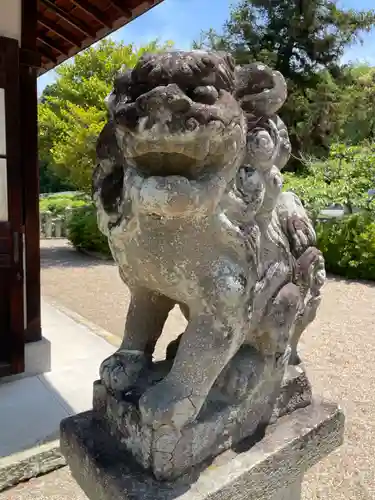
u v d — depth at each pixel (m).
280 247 0.98
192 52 0.72
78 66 8.02
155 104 0.67
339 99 9.45
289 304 0.95
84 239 7.21
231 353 0.84
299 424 1.01
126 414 0.86
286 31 10.02
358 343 3.39
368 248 5.49
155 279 0.84
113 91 0.82
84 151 6.92
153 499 0.75
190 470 0.82
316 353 3.18
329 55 10.10
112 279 5.47
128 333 0.98
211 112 0.69
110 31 2.89
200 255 0.81
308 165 7.09
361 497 1.68
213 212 0.78
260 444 0.92
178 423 0.79
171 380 0.82
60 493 1.61
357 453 1.96
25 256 2.37
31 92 2.32
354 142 9.87
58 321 3.30
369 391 2.58
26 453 1.70
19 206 2.27
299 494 1.09
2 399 2.11
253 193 0.85
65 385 2.26
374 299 4.69
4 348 2.29
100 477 0.82
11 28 2.21
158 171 0.76
